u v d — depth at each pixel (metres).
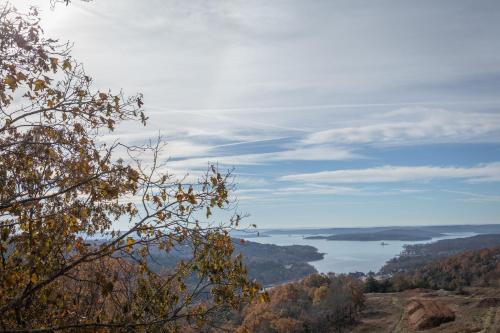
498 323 51.75
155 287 6.43
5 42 5.80
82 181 6.17
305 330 61.09
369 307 74.56
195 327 6.11
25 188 6.25
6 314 5.68
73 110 6.20
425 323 58.12
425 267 134.50
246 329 6.28
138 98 6.46
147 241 6.19
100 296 6.93
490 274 101.06
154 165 6.26
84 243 6.58
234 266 6.50
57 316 6.23
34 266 5.91
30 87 6.04
